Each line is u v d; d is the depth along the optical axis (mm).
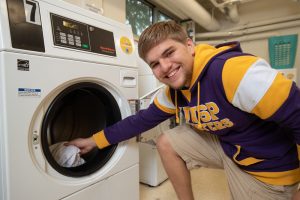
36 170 679
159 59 725
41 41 704
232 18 2781
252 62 624
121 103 1030
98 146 938
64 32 788
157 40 711
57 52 738
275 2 2729
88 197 836
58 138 1000
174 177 1010
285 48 2518
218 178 1565
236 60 642
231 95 651
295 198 663
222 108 725
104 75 903
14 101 620
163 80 762
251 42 2924
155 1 2463
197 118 821
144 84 1565
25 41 659
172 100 945
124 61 1011
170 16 2889
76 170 833
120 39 1024
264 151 745
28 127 654
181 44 738
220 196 1312
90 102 1043
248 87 599
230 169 880
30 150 671
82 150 950
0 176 630
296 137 624
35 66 670
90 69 842
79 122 1077
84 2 1427
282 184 736
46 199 703
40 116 707
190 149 969
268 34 2723
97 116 1061
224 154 898
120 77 984
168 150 998
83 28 865
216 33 2918
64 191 755
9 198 610
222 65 662
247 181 818
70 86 797
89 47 862
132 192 1054
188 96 809
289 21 2590
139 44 772
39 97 680
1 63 604
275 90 573
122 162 988
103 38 937
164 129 1446
